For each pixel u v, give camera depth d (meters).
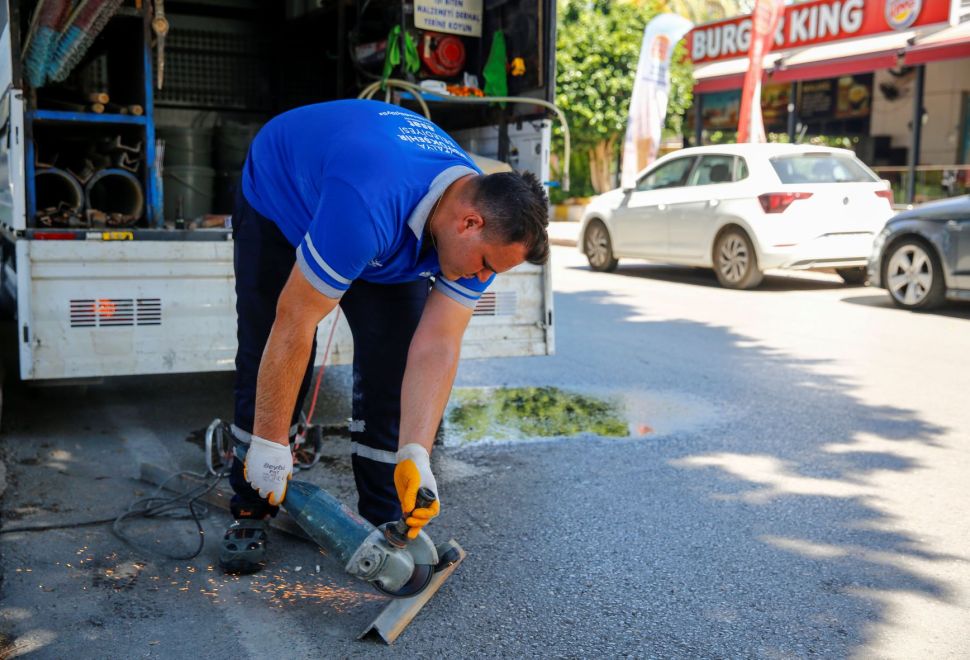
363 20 6.23
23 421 5.00
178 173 6.27
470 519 3.79
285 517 3.52
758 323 8.52
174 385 5.90
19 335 4.29
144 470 4.11
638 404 5.68
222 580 3.16
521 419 5.32
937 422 5.30
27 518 3.64
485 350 4.96
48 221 4.56
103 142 5.01
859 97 21.86
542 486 4.19
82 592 3.04
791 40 19.69
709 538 3.62
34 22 4.38
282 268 3.05
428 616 2.96
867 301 9.85
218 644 2.75
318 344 4.68
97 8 4.44
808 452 4.73
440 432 5.04
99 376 4.60
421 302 3.05
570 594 3.12
